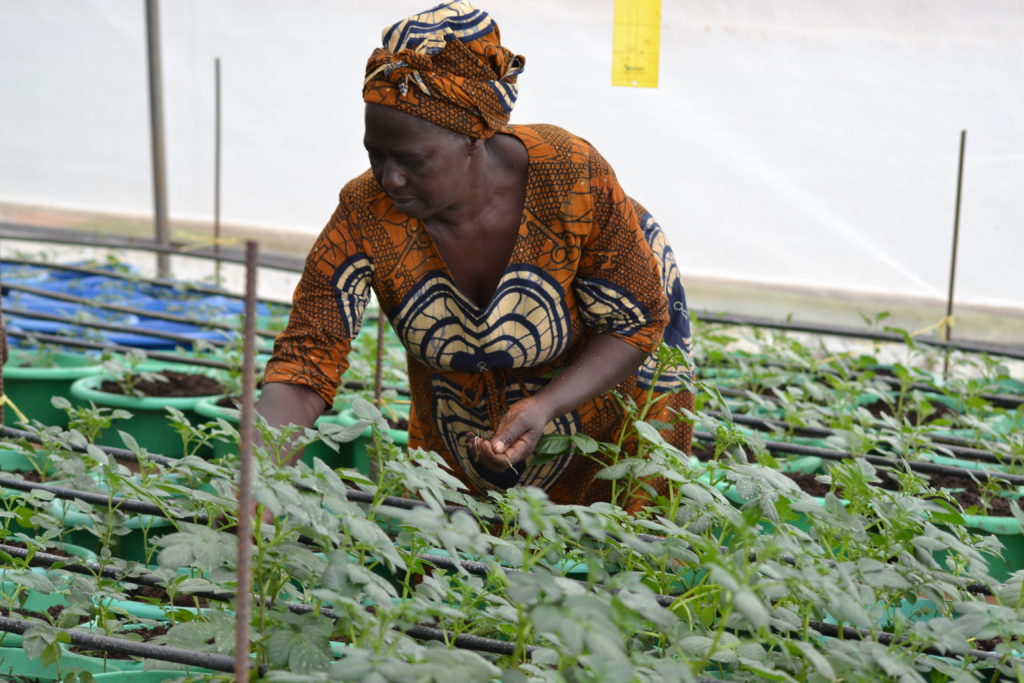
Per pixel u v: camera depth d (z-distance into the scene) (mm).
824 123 6406
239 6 7305
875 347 5586
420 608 1788
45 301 6395
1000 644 2090
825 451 3352
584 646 1666
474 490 2939
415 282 2525
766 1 6336
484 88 2230
